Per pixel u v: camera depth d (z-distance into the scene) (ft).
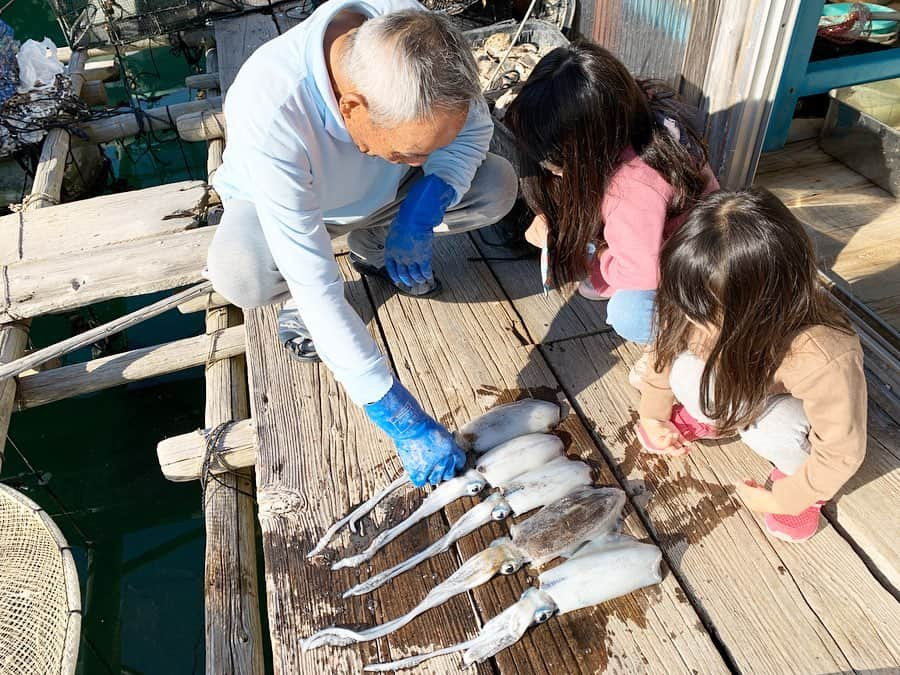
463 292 9.40
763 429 6.10
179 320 13.60
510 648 5.95
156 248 11.26
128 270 10.87
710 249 5.16
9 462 10.93
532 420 7.48
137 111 15.84
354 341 6.09
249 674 6.81
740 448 7.28
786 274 5.08
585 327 8.75
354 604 6.36
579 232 7.13
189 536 10.21
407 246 7.75
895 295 8.61
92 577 9.63
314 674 5.95
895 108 10.73
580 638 5.99
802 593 6.14
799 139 11.57
